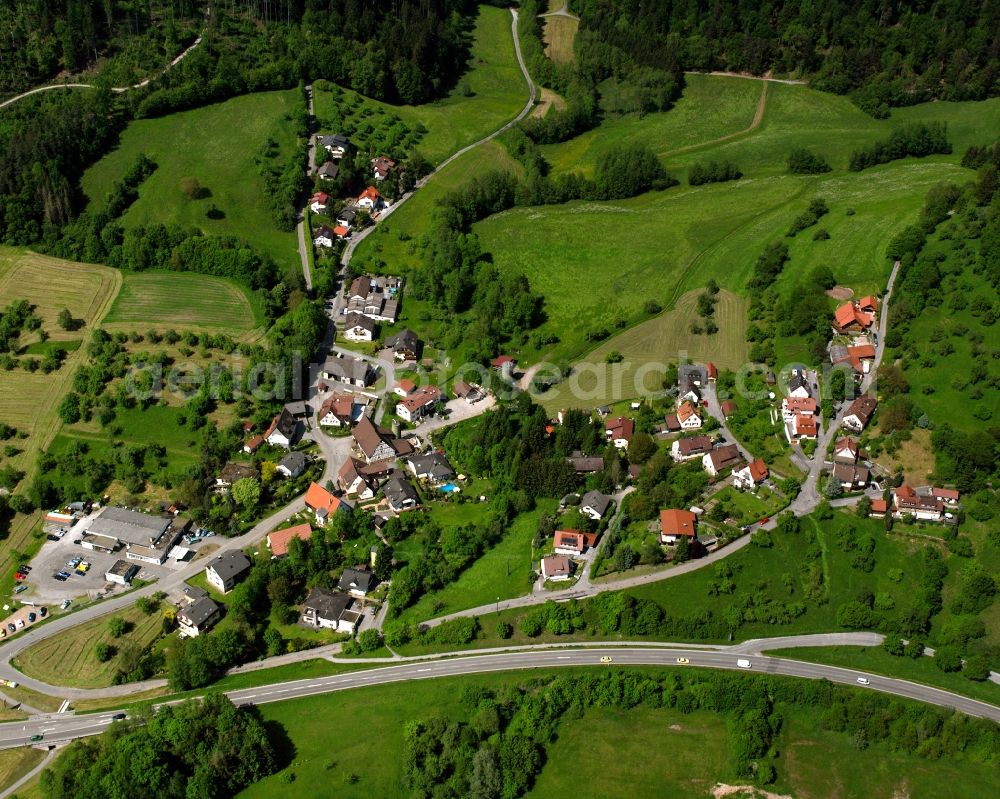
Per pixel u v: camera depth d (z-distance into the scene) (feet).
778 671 574.15
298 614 626.23
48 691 583.99
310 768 527.40
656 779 527.40
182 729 525.75
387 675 579.48
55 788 510.99
